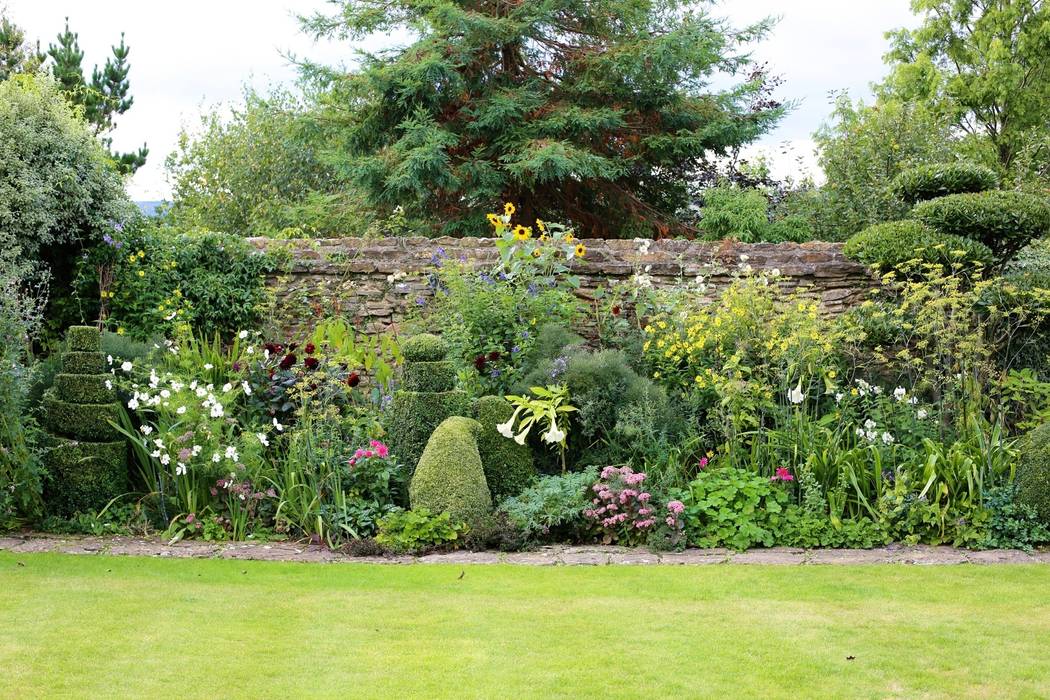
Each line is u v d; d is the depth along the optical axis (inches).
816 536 277.6
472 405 317.4
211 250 416.5
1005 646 181.9
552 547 275.4
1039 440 281.4
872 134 620.1
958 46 1021.8
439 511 275.3
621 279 414.3
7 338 294.0
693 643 182.4
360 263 418.0
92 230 401.7
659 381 348.2
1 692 152.7
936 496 281.9
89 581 221.8
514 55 705.6
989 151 898.1
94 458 291.3
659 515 279.0
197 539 277.4
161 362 338.3
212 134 900.0
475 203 694.5
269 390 325.1
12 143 374.3
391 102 680.4
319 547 270.4
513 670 167.2
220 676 161.9
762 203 603.5
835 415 316.8
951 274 381.7
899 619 198.7
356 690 156.9
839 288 420.5
